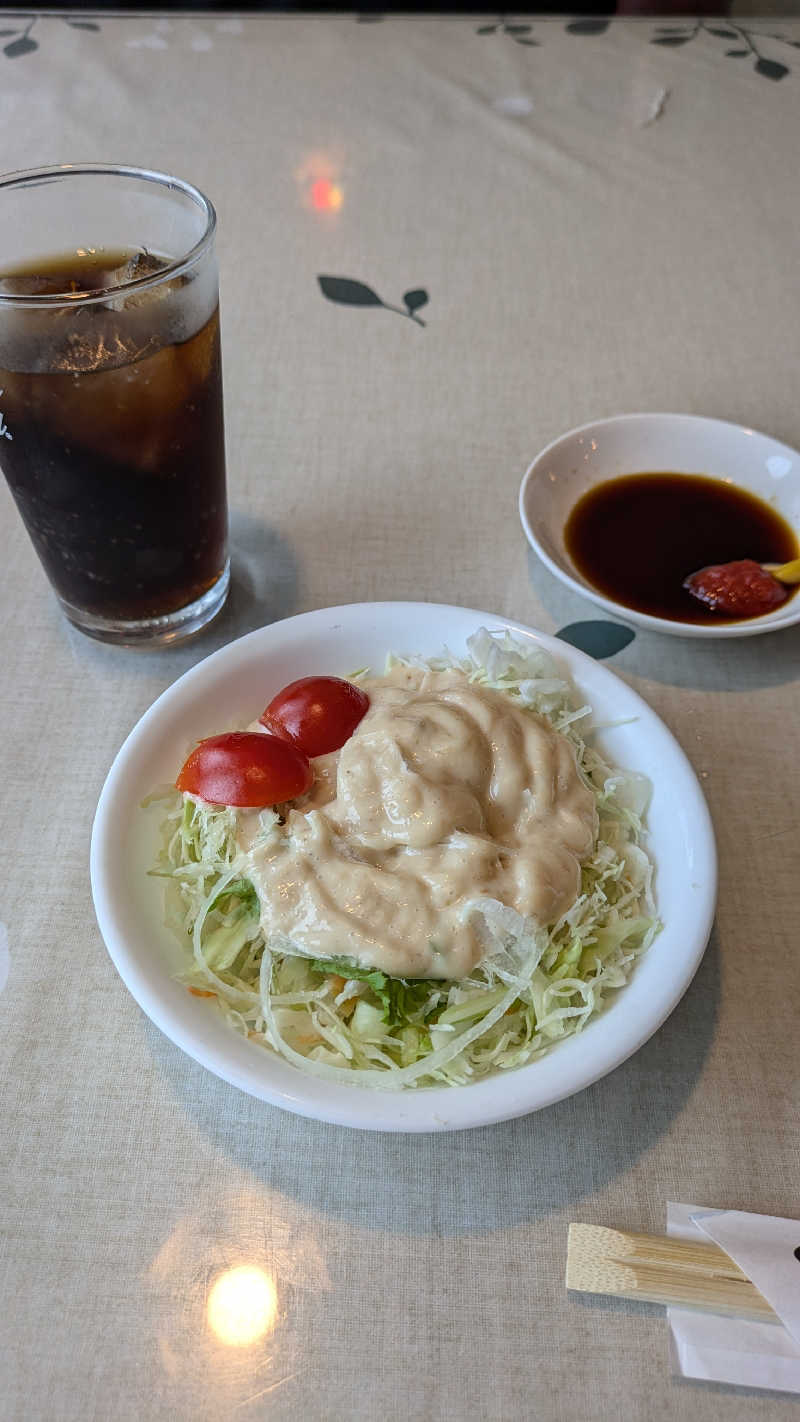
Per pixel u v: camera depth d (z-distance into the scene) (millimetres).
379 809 241
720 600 315
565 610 328
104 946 250
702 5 650
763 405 394
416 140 513
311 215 471
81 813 278
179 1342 193
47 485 264
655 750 259
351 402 395
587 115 530
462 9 694
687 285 446
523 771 252
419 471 371
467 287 442
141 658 315
